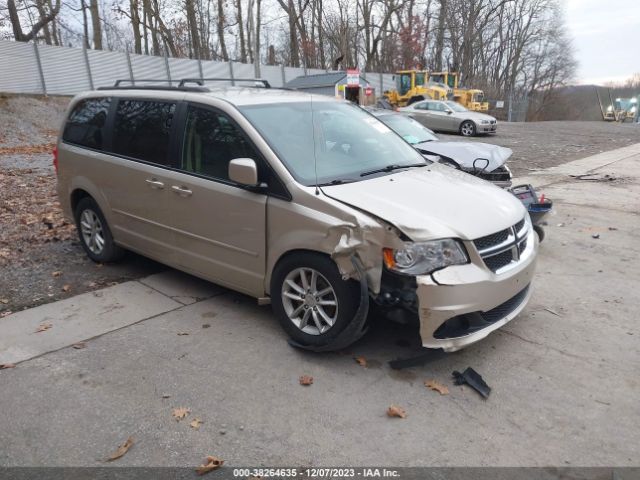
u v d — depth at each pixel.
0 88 23.73
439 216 3.56
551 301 4.88
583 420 3.19
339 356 3.90
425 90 32.06
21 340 4.18
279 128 4.26
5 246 6.46
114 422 3.18
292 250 3.86
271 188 3.94
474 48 56.19
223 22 41.41
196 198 4.42
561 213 8.20
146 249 5.14
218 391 3.48
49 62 25.14
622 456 2.89
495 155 7.82
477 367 3.77
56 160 6.09
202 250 4.54
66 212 6.15
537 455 2.90
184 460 2.87
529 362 3.83
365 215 3.51
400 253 3.39
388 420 3.19
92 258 5.92
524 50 62.03
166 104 4.80
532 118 51.81
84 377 3.66
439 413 3.26
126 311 4.67
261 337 4.18
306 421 3.18
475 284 3.42
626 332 4.27
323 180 3.94
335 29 45.94
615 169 12.66
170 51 42.22
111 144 5.30
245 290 4.36
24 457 2.90
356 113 5.14
